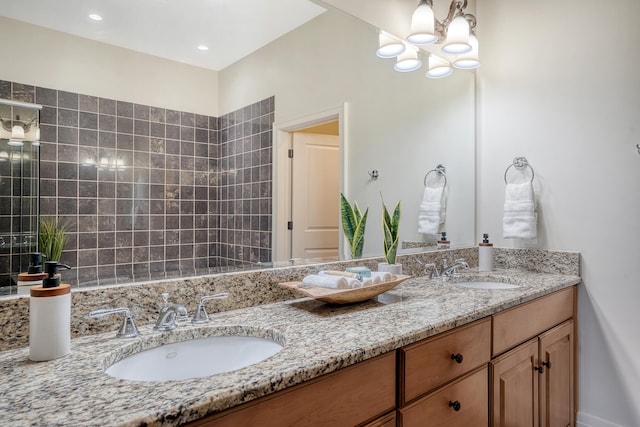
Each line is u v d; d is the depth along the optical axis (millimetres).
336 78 1812
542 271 2092
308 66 1686
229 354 1059
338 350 867
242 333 1077
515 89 2221
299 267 1499
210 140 1364
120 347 906
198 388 675
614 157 1871
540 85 2123
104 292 1040
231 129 1427
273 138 1574
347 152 1858
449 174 2369
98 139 1096
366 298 1343
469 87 2381
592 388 1945
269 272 1383
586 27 1964
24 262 949
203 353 1042
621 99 1852
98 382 708
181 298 1172
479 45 2375
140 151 1184
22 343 907
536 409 1592
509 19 2252
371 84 1967
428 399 1063
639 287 1803
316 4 1668
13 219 938
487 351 1305
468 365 1217
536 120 2139
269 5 1529
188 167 1299
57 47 1032
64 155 1031
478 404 1258
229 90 1421
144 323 1098
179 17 1282
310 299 1424
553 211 2070
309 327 1052
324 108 1764
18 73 966
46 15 1021
